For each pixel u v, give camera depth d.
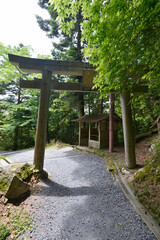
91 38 1.86
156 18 1.56
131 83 2.70
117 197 3.18
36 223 2.38
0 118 12.39
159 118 5.83
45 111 4.40
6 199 2.80
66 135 14.40
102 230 2.23
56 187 3.84
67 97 10.74
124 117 4.74
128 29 1.74
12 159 7.02
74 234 2.16
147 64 2.48
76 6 2.08
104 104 12.92
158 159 3.64
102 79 2.40
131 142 4.61
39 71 4.51
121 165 5.05
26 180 3.74
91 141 9.06
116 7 1.52
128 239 2.00
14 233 2.08
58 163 6.20
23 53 11.21
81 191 3.62
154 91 3.93
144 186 3.17
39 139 4.31
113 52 1.92
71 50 9.51
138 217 2.43
